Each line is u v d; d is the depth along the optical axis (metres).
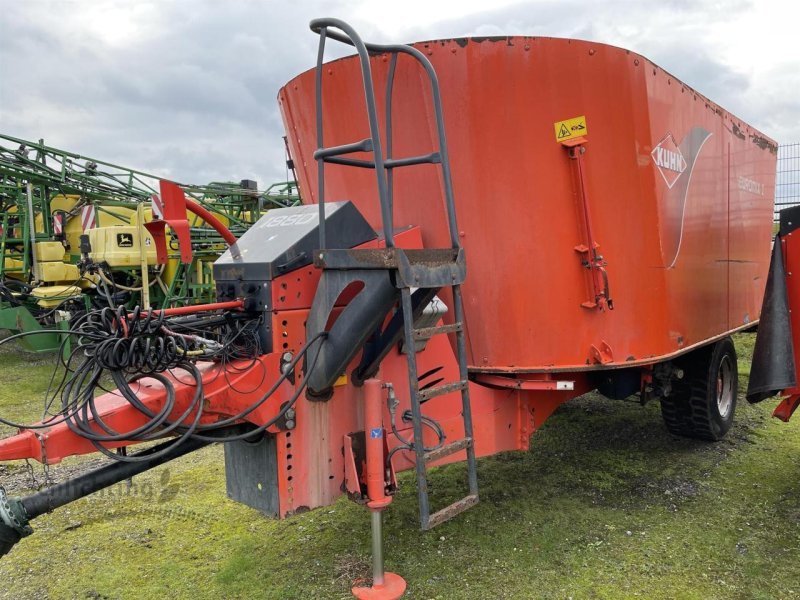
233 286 2.81
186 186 11.01
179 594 3.00
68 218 10.77
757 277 6.00
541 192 3.29
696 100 4.28
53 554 3.41
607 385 4.11
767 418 5.80
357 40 2.39
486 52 3.19
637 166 3.51
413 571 3.15
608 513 3.83
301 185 3.99
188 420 2.46
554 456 4.86
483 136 3.24
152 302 10.01
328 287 2.64
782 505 3.89
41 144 10.55
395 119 3.34
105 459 5.00
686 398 4.92
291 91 3.78
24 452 2.16
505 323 3.38
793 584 3.02
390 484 2.86
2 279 10.03
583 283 3.38
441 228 3.36
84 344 2.42
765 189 6.22
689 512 3.82
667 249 3.82
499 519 3.75
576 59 3.27
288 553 3.36
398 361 3.05
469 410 2.80
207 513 3.90
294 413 2.70
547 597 2.93
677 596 2.93
